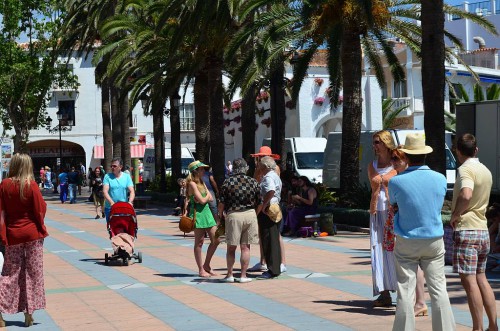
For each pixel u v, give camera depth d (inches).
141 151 2677.2
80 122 2854.3
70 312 430.0
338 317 390.3
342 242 757.9
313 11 900.0
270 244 529.3
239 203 515.2
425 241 312.8
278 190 534.3
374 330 358.0
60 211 1461.6
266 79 1128.2
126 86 1454.2
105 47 1502.2
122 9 1480.1
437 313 312.7
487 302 332.5
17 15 1984.5
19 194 386.0
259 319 393.1
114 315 417.1
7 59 2021.4
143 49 1311.5
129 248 622.5
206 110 1378.0
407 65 2059.5
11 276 391.2
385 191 399.9
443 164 762.8
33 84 2058.3
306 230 812.6
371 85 1946.4
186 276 556.4
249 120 1241.4
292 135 1993.1
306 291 474.6
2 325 386.3
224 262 630.5
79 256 699.4
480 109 960.9
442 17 762.8
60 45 1998.0
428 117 765.3
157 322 395.2
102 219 1215.6
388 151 398.6
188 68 1268.5
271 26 966.4
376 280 403.9
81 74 2844.5
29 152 2881.4
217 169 1199.6
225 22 1053.8
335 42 974.4
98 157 2839.6
